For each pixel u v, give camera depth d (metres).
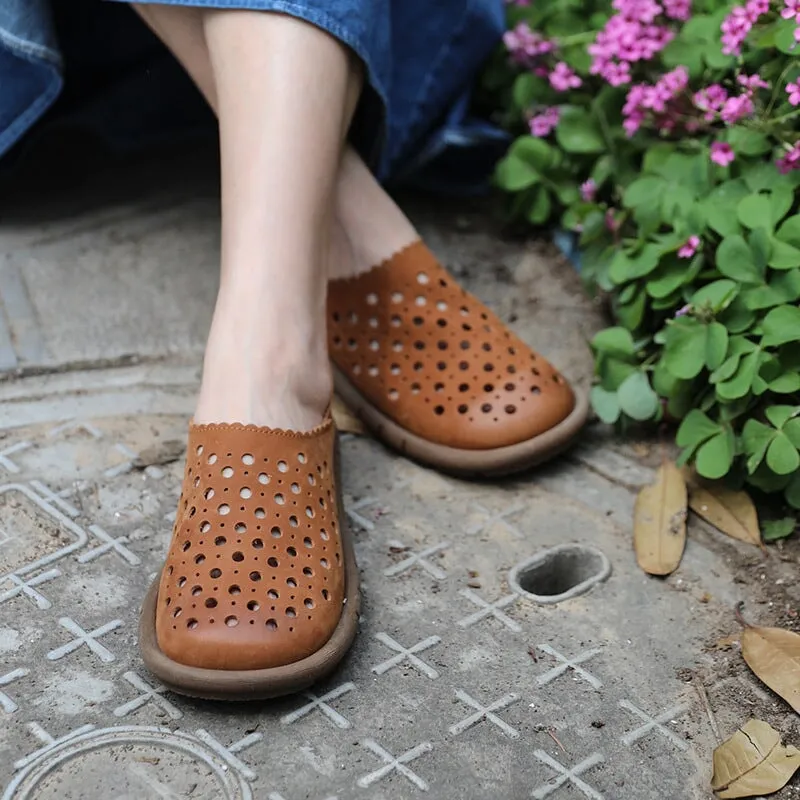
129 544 1.38
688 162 1.53
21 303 1.56
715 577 1.39
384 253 1.45
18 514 1.40
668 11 1.59
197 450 1.32
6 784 1.23
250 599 1.27
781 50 1.46
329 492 1.34
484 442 1.43
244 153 1.34
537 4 1.75
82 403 1.49
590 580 1.38
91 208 1.68
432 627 1.34
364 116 1.50
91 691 1.28
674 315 1.50
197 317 1.58
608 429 1.51
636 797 1.25
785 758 1.27
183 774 1.24
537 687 1.31
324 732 1.27
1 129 1.57
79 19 1.64
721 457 1.41
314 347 1.36
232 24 1.34
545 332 1.59
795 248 1.42
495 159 1.74
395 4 1.57
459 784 1.25
